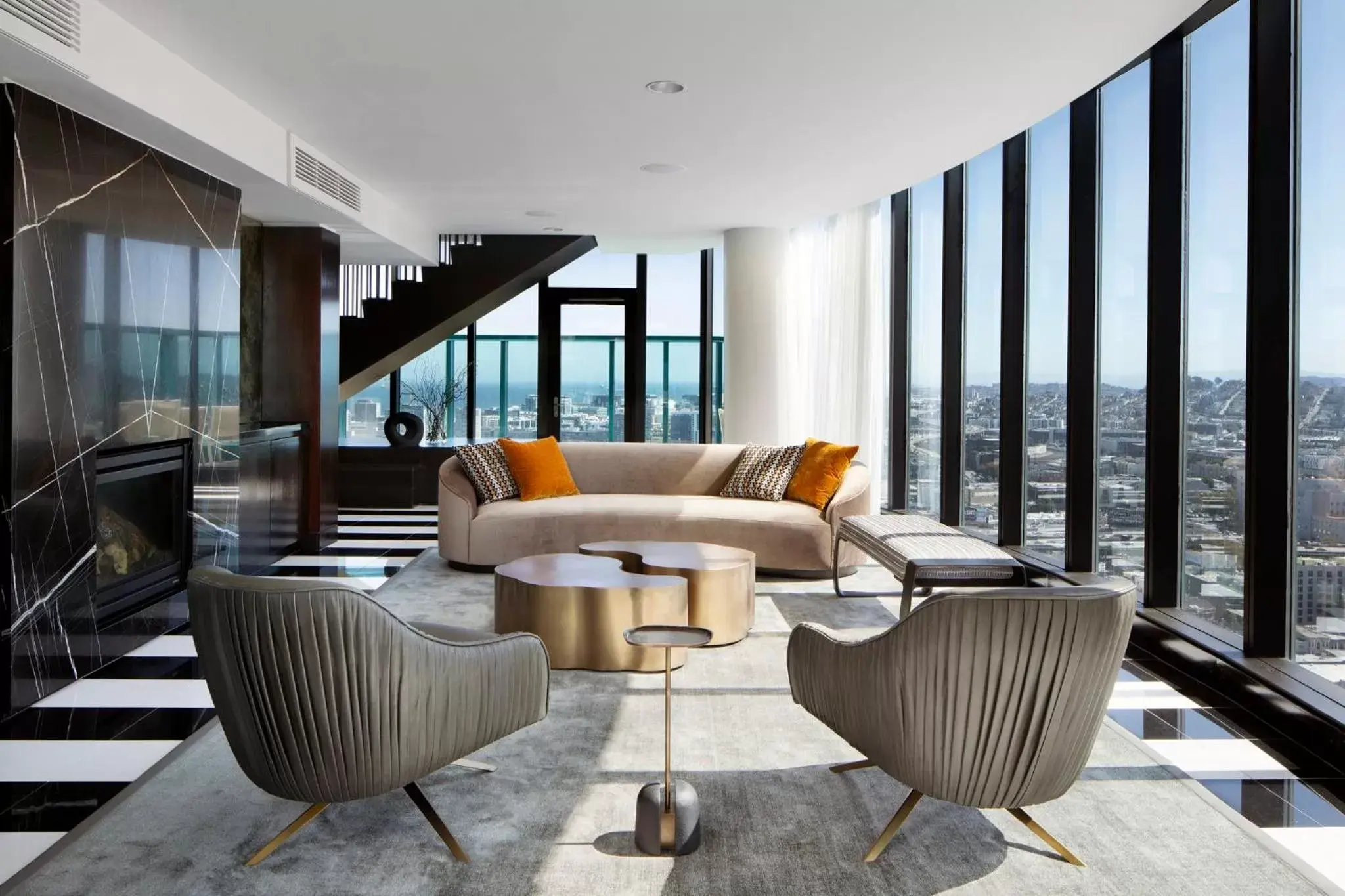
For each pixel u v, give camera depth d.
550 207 7.29
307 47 3.84
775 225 7.97
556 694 3.70
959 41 3.72
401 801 2.71
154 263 4.33
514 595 4.13
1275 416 3.38
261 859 2.35
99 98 3.54
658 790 2.46
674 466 6.83
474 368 10.59
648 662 4.00
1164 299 4.07
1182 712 3.51
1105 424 4.74
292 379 6.73
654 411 10.09
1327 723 3.00
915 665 2.28
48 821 2.58
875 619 4.93
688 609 4.39
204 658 2.28
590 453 6.90
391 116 4.82
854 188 6.45
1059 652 2.19
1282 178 3.31
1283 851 2.45
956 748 2.29
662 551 4.87
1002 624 2.19
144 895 2.19
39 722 3.36
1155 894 2.24
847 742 2.59
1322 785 2.86
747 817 2.64
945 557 4.38
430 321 8.69
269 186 5.18
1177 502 4.14
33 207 3.49
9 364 3.40
